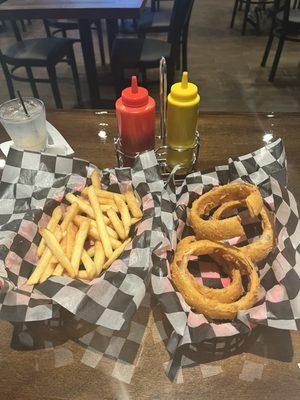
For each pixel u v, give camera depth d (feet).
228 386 2.05
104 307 2.21
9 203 2.91
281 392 2.01
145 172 3.00
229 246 2.48
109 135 3.93
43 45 8.50
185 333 2.09
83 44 7.93
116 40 8.63
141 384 2.08
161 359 2.17
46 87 10.53
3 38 13.89
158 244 2.50
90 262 2.52
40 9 6.70
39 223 2.80
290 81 10.52
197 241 2.54
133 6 6.63
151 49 8.18
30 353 2.22
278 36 10.06
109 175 3.09
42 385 2.08
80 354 2.20
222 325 2.14
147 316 2.37
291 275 2.35
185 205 2.89
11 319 2.14
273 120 4.09
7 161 3.05
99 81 10.71
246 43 13.03
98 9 6.61
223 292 2.26
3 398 2.03
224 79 10.73
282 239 2.57
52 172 3.07
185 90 2.98
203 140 3.86
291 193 2.91
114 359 2.18
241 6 15.88
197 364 2.13
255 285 2.26
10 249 2.54
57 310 2.25
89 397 2.03
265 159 3.04
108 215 2.83
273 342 2.22
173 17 7.73
